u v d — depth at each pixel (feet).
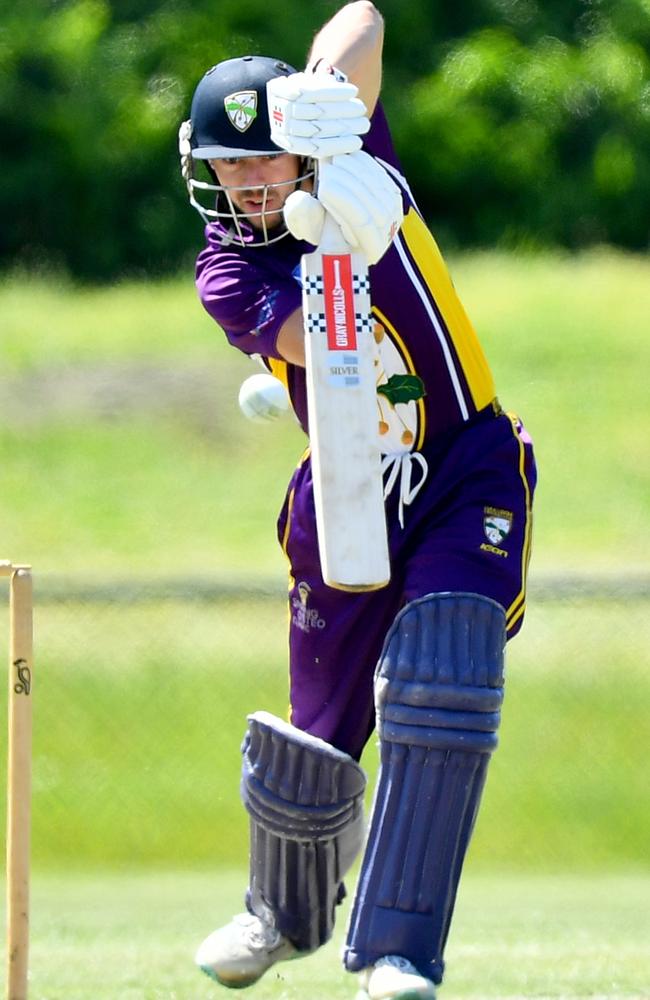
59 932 79.05
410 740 47.14
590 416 249.55
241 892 104.22
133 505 225.97
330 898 54.95
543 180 374.22
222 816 124.26
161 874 118.83
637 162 371.97
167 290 326.65
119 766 127.54
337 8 374.02
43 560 208.23
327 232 46.57
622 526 215.92
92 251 371.15
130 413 253.24
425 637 47.60
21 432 245.45
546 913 89.40
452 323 51.06
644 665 138.62
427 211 377.30
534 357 268.21
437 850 47.24
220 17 374.43
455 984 60.44
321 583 51.80
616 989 59.21
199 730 131.13
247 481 235.81
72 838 122.83
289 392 52.42
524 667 139.03
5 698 129.39
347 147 46.39
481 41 379.76
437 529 49.73
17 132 371.97
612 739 131.75
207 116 49.19
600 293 298.15
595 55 378.53
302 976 65.10
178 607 141.28
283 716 132.26
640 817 125.39
